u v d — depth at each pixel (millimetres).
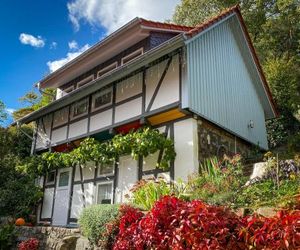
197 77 8547
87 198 10375
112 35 10055
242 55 11758
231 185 5781
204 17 20594
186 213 3410
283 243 2732
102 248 5113
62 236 6664
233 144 9945
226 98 9891
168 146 8102
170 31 10156
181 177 7793
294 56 18438
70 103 11133
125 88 9688
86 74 12516
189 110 7934
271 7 21094
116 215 5223
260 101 12727
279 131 14461
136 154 8234
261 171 6395
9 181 11328
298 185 5168
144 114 8703
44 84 13992
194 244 3174
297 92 15914
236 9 10828
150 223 3752
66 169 11664
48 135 12727
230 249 3062
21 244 7039
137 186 6883
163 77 8633
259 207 4168
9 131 14164
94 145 9609
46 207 11992
